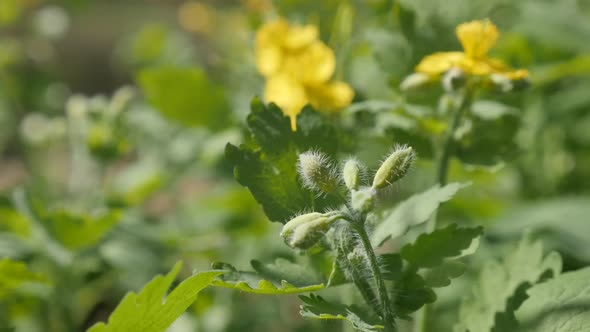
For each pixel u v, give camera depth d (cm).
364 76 39
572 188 52
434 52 36
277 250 45
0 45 71
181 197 65
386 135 33
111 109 44
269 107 29
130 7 130
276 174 28
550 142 51
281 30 37
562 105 49
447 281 28
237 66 49
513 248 31
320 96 35
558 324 28
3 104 68
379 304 28
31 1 73
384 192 30
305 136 29
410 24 36
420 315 32
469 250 28
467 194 49
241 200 48
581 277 28
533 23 44
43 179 54
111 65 112
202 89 46
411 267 28
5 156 81
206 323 43
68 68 110
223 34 71
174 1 134
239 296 45
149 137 54
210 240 45
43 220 37
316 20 44
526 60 43
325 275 29
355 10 42
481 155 33
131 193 51
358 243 28
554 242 41
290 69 35
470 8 37
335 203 29
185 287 27
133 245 42
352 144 32
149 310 27
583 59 41
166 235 42
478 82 32
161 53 68
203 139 52
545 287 29
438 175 33
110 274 46
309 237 26
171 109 46
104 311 50
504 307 29
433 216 33
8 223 40
